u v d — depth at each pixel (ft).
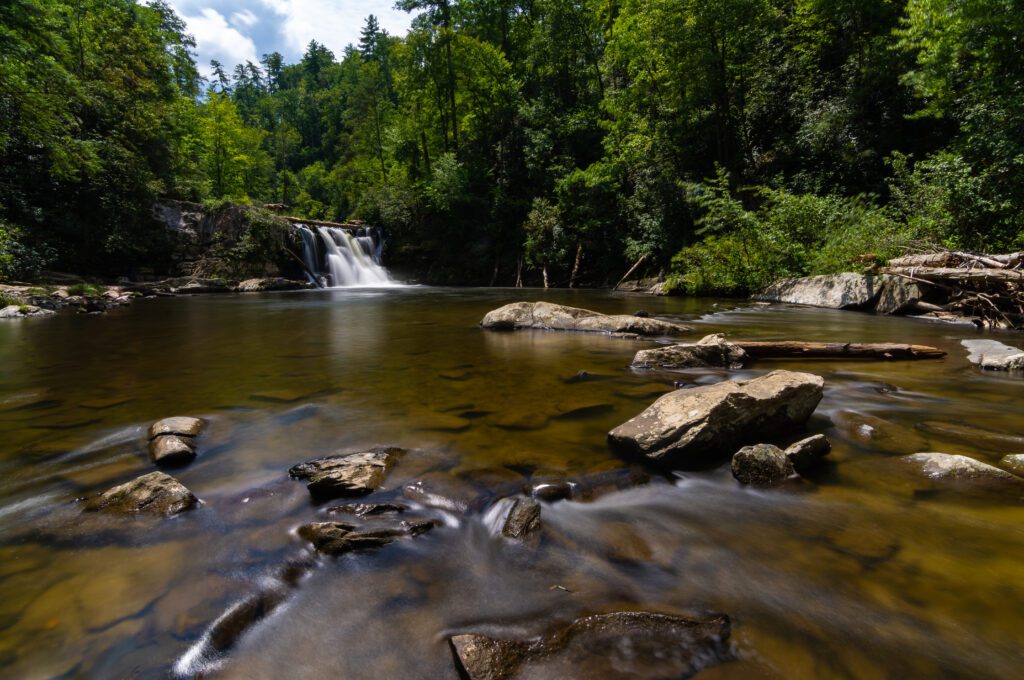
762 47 76.89
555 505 7.64
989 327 27.84
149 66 92.68
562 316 28.25
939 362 18.47
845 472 8.88
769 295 49.24
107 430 11.04
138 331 28.89
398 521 7.05
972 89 39.75
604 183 82.84
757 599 5.41
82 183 68.54
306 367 17.87
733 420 9.88
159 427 10.59
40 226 64.54
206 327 30.78
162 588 5.60
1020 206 35.27
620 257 82.94
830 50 75.10
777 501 7.86
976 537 6.66
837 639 4.78
